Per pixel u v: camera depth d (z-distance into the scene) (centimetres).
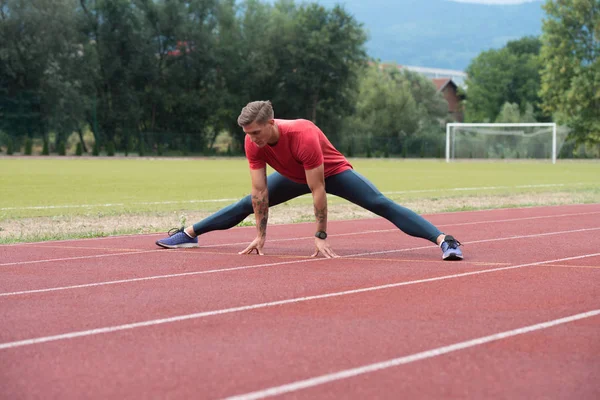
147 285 529
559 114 5403
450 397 284
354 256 681
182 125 5766
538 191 1795
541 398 284
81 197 1467
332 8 5809
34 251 712
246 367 325
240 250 723
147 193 1591
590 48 5222
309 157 618
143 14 5453
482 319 416
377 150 6184
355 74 5962
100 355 346
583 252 711
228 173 2611
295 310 442
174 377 311
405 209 664
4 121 4900
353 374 313
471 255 688
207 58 5572
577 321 412
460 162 4881
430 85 7712
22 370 323
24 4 4834
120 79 5372
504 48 8869
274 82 5919
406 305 455
